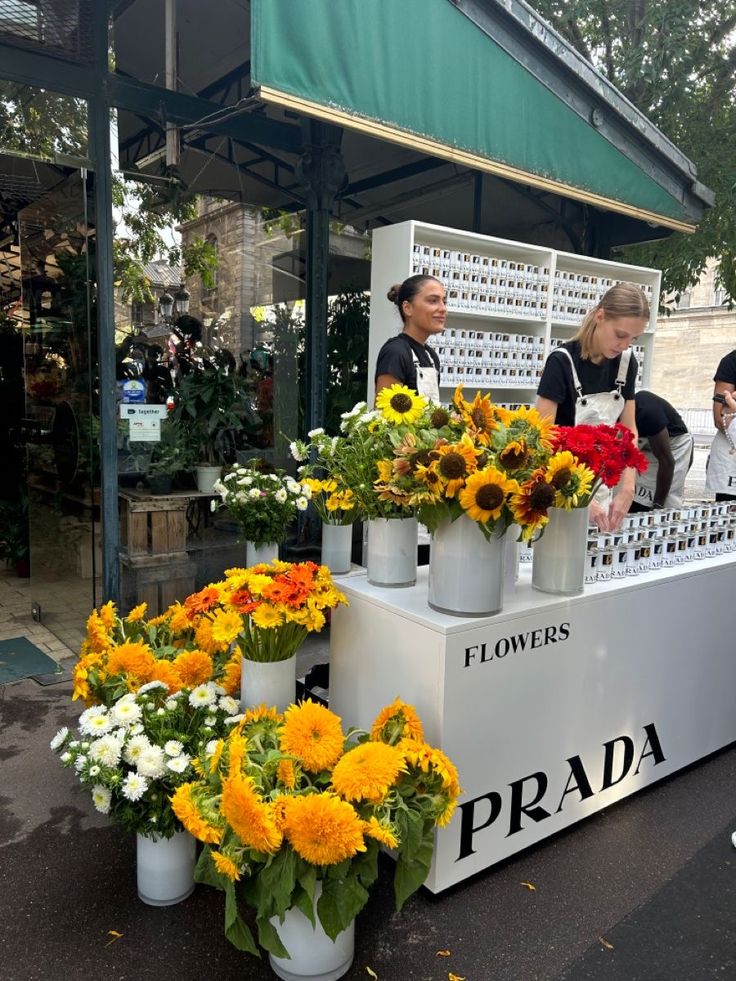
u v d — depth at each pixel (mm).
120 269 3539
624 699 2281
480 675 1861
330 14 2730
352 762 1553
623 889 1994
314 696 2529
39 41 3082
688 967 1734
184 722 1912
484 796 1941
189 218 3750
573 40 7422
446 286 3867
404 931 1824
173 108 3424
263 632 1921
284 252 4105
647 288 5199
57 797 2379
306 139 3764
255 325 4055
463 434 1761
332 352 4230
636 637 2270
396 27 2973
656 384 23297
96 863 2061
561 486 1774
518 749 2000
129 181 3529
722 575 2555
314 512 4082
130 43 3953
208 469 3857
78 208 3398
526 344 4281
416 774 1683
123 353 3555
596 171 4090
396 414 1934
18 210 4488
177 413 3770
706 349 22172
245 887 1560
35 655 3615
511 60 3508
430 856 1644
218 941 1779
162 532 3730
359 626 2061
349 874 1532
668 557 2451
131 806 1778
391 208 5016
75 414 3580
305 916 1547
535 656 1983
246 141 3709
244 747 1617
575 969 1721
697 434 20875
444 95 3223
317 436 2158
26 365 4086
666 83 6520
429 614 1854
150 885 1878
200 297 3834
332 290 4195
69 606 3750
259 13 2533
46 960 1710
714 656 2598
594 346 2504
